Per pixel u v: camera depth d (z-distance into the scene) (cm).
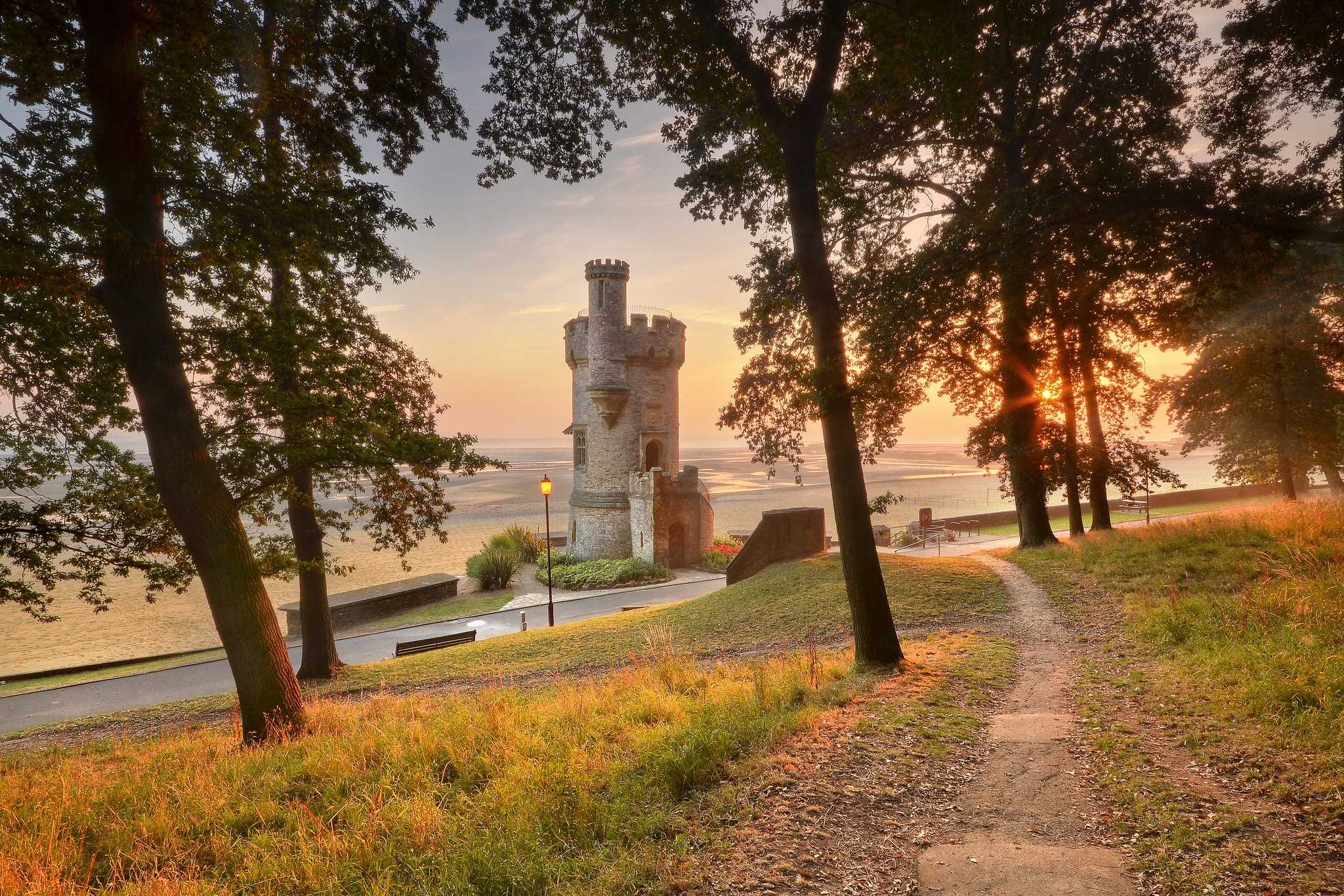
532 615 2780
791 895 366
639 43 1138
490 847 425
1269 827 402
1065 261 1098
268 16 976
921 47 1070
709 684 941
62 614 3481
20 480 1107
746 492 11138
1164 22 1374
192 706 1514
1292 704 561
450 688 1350
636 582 3456
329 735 866
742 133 1320
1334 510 1467
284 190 1020
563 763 584
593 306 4000
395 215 1055
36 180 870
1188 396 2836
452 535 6456
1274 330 1817
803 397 1027
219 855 479
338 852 451
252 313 1216
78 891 424
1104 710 663
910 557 1917
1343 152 970
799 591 1722
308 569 1477
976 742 602
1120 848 402
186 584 1197
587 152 1257
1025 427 1727
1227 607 916
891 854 410
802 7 1051
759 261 1505
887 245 1839
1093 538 1850
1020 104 1695
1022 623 1173
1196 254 973
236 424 1237
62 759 976
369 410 1329
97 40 823
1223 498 4228
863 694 777
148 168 885
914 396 1714
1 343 990
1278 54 1037
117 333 909
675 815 468
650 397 4122
